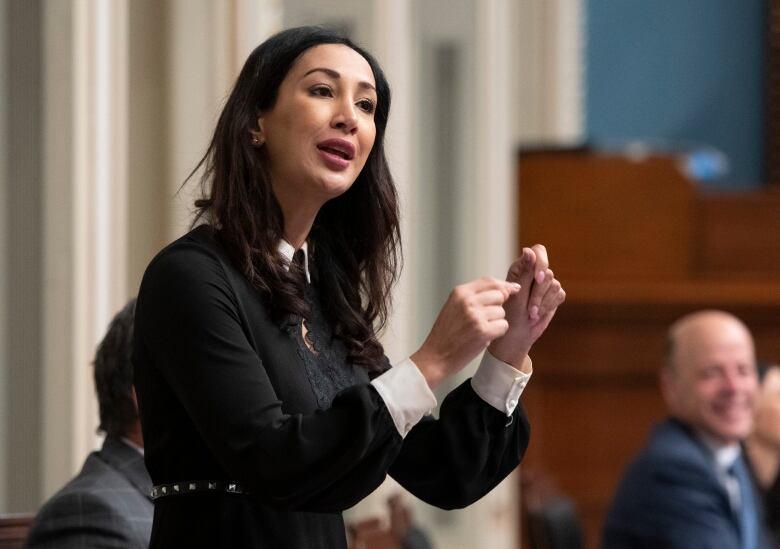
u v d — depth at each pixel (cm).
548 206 2233
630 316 2228
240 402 573
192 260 599
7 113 1373
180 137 1561
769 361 2220
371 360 662
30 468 1373
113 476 880
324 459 561
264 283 609
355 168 636
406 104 1994
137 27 1545
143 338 608
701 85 2958
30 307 1377
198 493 597
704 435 1544
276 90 634
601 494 2217
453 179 2167
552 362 2228
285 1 1839
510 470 665
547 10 2806
